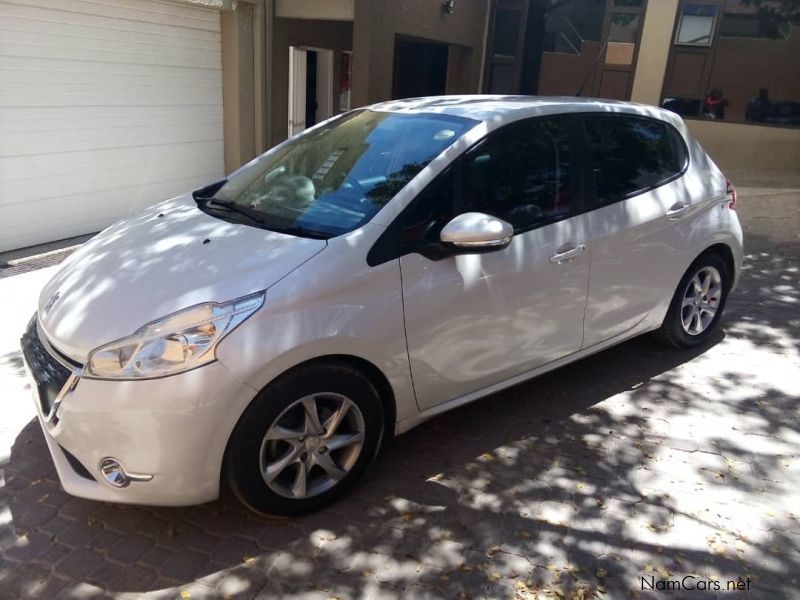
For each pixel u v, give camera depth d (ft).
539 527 9.59
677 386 13.73
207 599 8.28
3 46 20.27
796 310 18.30
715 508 10.01
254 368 8.52
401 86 42.63
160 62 26.04
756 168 35.37
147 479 8.50
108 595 8.33
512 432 11.98
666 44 35.60
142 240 10.69
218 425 8.47
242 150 30.50
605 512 9.91
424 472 10.83
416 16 31.60
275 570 8.76
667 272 13.70
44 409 9.17
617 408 12.84
